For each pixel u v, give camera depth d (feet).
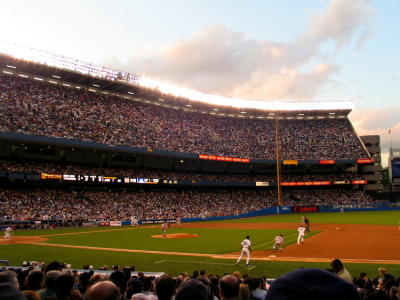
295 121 355.15
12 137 192.75
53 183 224.12
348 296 7.18
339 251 92.07
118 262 81.15
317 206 299.99
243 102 322.34
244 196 306.76
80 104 249.75
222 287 16.22
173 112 310.04
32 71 234.79
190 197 276.21
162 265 77.41
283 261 80.59
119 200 234.58
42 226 182.80
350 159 317.42
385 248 95.35
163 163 289.12
